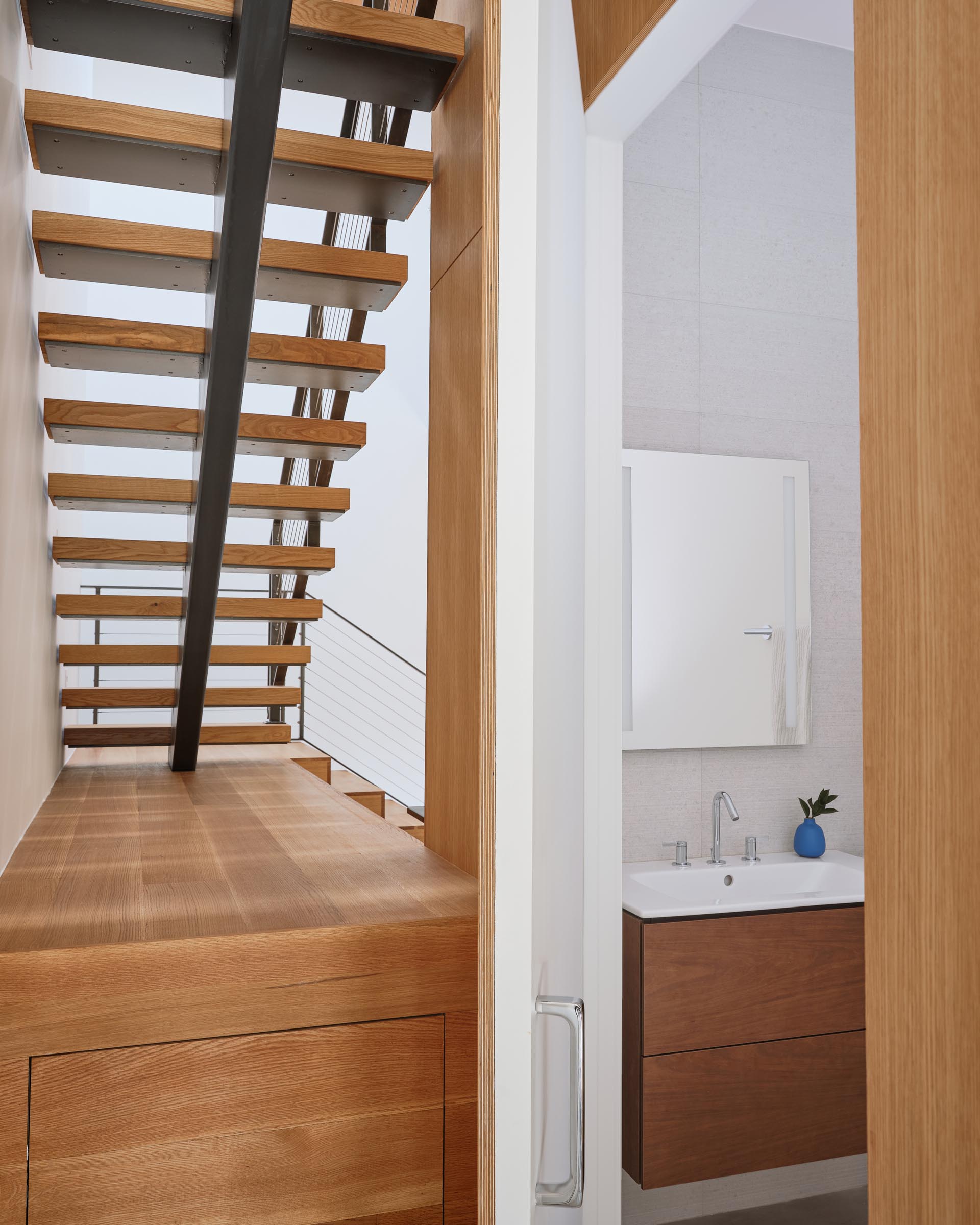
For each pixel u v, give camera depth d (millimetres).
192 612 3096
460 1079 1621
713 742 3090
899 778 864
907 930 847
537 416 989
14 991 1388
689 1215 2785
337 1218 1542
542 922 1087
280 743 4789
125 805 2891
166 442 3182
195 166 2285
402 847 2283
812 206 3303
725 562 3133
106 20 1948
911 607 853
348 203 2521
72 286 4672
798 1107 2535
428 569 2377
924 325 841
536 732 995
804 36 3281
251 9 1797
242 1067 1495
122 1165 1431
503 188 975
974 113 784
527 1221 938
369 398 7648
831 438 3312
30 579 2723
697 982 2459
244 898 1754
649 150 3104
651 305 3094
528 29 977
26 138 2533
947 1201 787
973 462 782
